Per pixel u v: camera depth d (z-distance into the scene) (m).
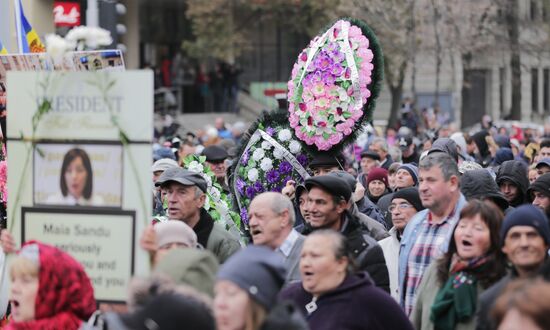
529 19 58.19
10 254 10.05
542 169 17.73
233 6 63.69
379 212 16.78
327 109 15.65
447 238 11.30
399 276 12.45
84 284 9.70
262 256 8.17
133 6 64.31
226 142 24.89
